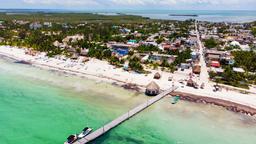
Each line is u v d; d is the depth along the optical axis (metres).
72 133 70.06
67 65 137.88
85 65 138.50
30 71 129.25
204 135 70.88
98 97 95.56
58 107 86.25
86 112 82.62
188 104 90.69
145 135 70.25
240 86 107.44
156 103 90.81
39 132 70.62
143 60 142.25
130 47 178.88
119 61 142.88
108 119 78.25
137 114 82.00
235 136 70.75
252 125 77.00
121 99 94.00
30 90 102.00
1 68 134.00
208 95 97.75
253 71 129.25
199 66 127.31
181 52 156.12
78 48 168.62
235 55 152.38
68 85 108.69
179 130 73.19
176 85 107.31
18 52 169.50
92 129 71.81
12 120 77.06
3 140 66.56
